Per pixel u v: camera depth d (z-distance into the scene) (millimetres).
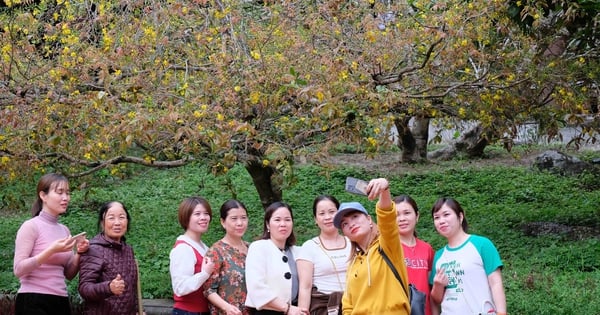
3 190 13914
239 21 7812
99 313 5742
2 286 9102
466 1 8164
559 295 7984
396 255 4781
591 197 13609
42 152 8484
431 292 5344
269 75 7406
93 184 11195
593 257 9656
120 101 7645
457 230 5363
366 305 4793
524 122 10133
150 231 12164
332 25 8031
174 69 7949
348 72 7875
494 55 8867
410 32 8148
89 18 8023
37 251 5742
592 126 9688
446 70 8828
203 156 8492
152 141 7441
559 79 8938
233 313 5754
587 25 8891
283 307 5688
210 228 12219
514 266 9539
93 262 5777
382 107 8258
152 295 8609
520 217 12023
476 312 5141
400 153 19094
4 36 7922
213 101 7406
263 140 7938
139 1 7820
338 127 7879
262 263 5770
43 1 8305
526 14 8039
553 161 16156
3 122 7797
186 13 7715
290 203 13992
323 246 5902
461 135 18250
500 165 17188
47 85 7926
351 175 16281
